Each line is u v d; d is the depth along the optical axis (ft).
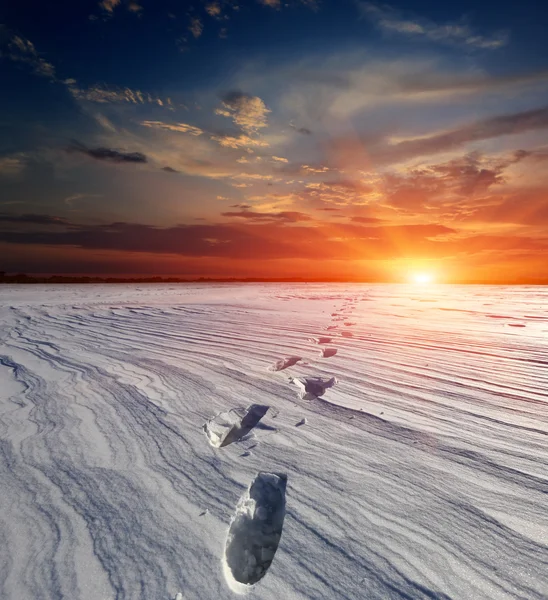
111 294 53.01
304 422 7.38
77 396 9.17
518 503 4.69
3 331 19.70
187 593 3.55
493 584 3.54
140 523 4.55
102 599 3.51
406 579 3.63
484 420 7.21
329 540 4.18
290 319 22.40
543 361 11.60
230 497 5.01
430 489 5.06
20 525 4.55
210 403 8.48
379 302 36.22
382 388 9.23
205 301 38.40
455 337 15.84
